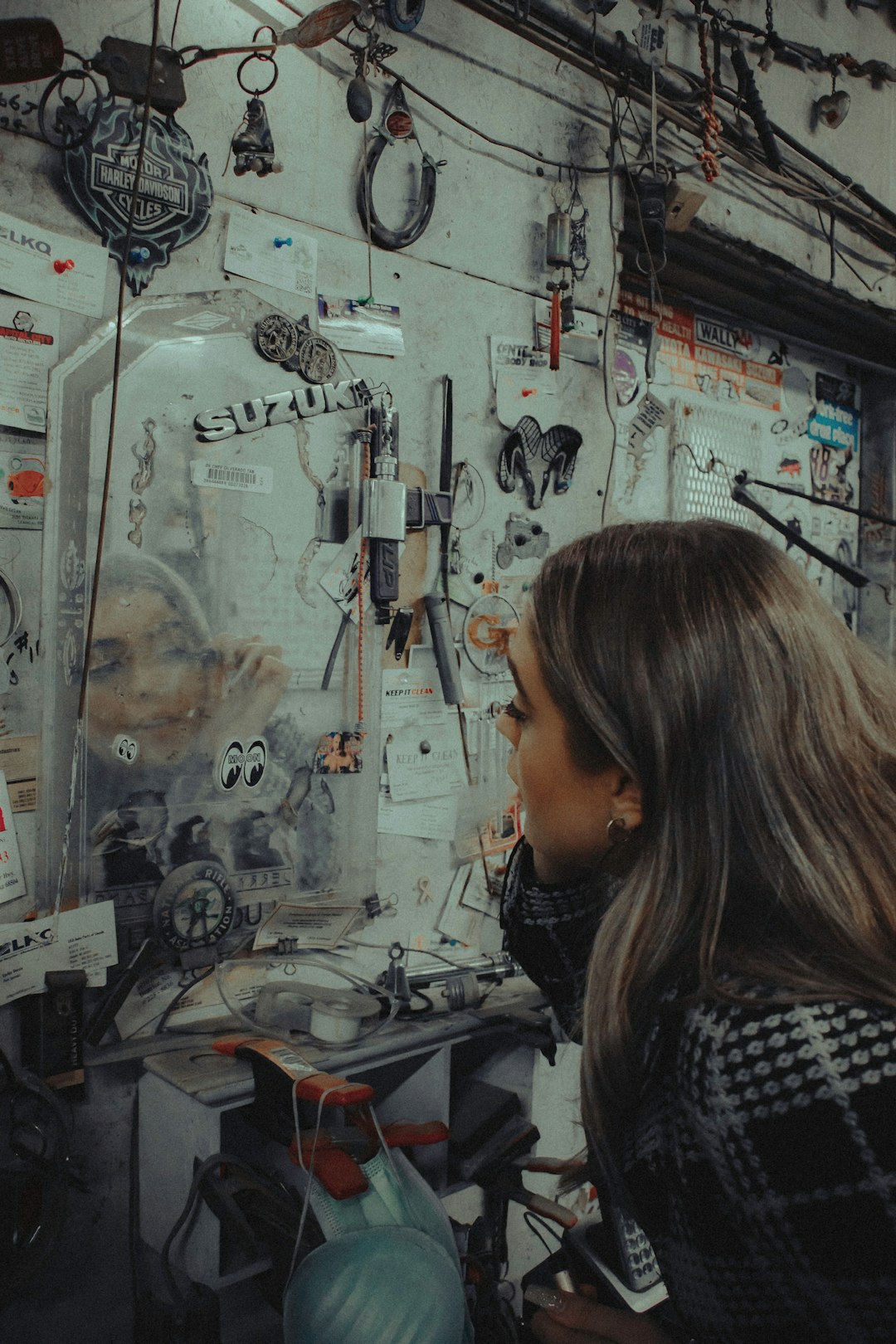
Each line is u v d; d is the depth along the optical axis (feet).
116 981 4.42
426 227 5.49
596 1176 2.41
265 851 4.94
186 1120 4.01
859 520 10.28
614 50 6.30
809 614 1.80
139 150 4.25
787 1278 1.42
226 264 4.66
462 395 5.73
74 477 4.22
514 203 5.94
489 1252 4.54
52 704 4.20
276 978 4.96
